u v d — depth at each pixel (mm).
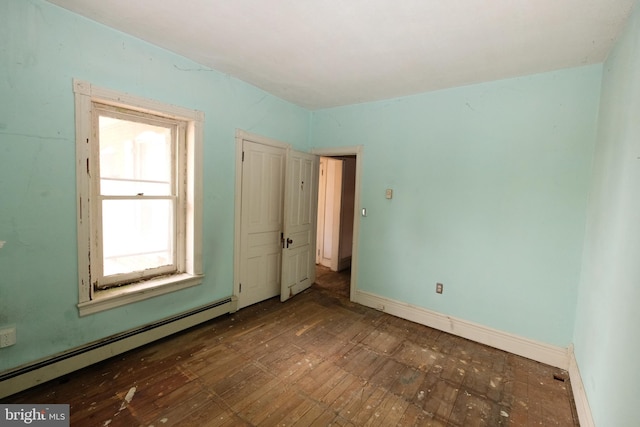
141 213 2598
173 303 2723
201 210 2857
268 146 3533
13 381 1860
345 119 3799
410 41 2143
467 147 2900
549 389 2191
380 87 3078
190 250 2859
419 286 3252
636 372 1205
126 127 2438
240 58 2562
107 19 2020
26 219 1867
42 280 1954
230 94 3006
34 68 1826
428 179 3152
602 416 1559
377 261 3562
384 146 3467
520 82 2615
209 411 1834
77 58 1988
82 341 2162
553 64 2367
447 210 3041
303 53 2414
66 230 2033
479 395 2092
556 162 2477
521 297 2672
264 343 2686
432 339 2904
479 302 2887
